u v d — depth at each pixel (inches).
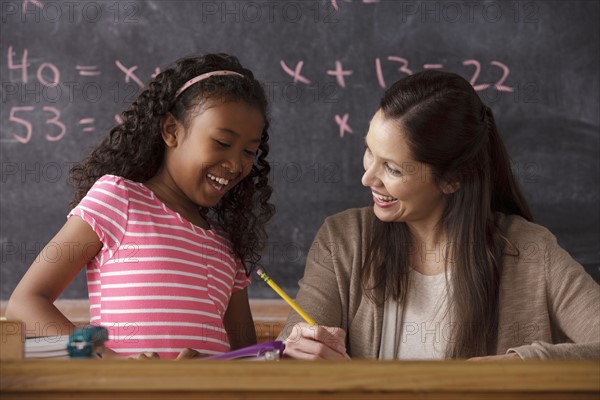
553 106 91.1
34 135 88.0
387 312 52.0
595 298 48.6
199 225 52.0
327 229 54.7
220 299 50.8
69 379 25.6
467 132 49.3
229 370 26.0
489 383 26.5
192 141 49.8
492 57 90.9
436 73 50.8
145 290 47.4
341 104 90.2
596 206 90.7
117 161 53.1
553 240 51.4
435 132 48.1
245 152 50.8
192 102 50.3
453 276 50.5
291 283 89.3
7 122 87.9
